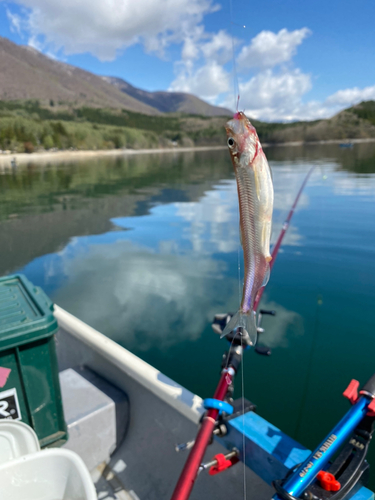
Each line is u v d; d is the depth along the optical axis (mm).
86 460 1985
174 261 7156
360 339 4043
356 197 12602
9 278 2029
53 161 69062
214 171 34438
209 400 1300
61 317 2709
